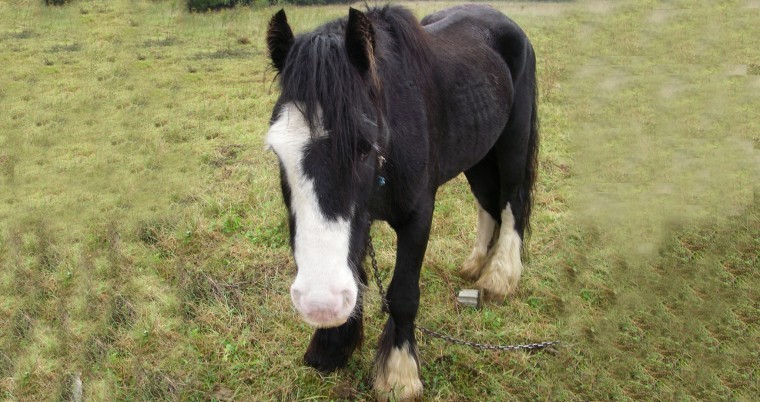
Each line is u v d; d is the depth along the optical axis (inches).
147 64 332.2
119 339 128.3
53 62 326.3
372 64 81.8
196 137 234.7
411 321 109.9
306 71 76.2
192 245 160.4
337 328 115.0
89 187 192.4
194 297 140.1
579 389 114.5
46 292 144.6
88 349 124.3
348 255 78.7
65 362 122.0
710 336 125.3
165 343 125.8
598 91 240.5
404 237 106.7
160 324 130.3
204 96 283.3
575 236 164.2
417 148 100.3
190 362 119.5
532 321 133.3
